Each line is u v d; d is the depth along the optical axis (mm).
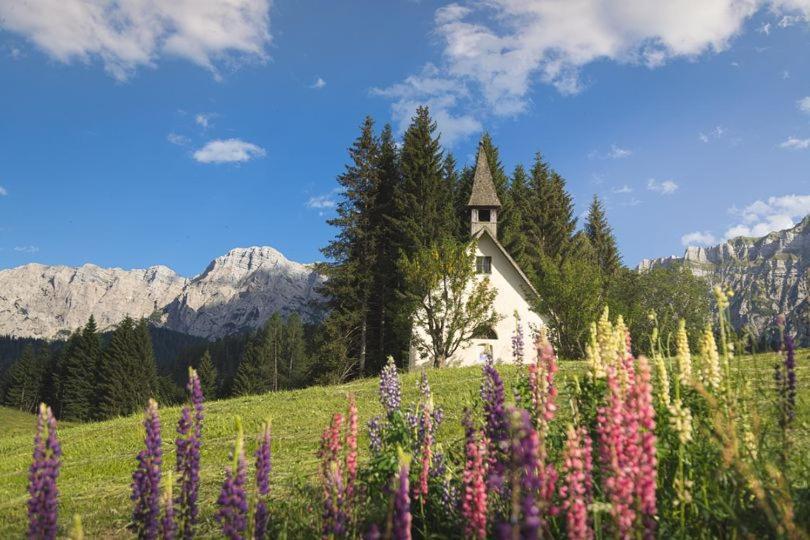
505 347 36156
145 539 4191
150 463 4285
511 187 54938
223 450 13797
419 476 5336
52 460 3752
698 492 4273
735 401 4496
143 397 81500
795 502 3977
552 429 5223
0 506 10266
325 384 40094
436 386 20859
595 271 35844
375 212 44375
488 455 4035
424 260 34250
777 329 4781
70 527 7820
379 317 42844
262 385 87375
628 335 5113
